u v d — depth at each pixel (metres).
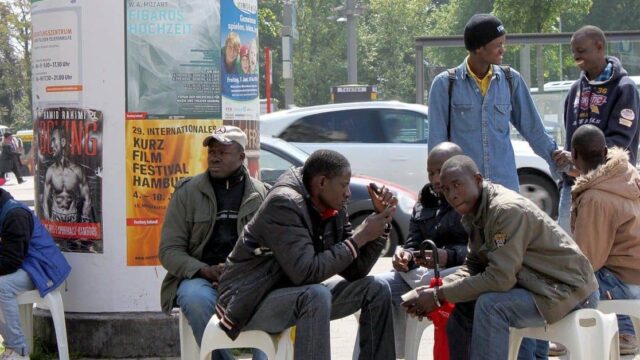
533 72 17.73
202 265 5.34
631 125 6.33
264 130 13.73
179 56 6.35
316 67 62.19
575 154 5.82
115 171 6.32
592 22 51.84
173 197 5.54
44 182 6.55
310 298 4.66
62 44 6.37
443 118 6.01
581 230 5.62
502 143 5.95
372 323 4.96
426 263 5.38
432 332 7.27
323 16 62.94
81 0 6.29
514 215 4.60
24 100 65.06
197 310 5.11
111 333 6.36
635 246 5.67
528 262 4.68
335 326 7.52
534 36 17.39
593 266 5.61
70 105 6.37
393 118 13.84
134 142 6.31
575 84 6.63
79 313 6.45
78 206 6.40
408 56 64.50
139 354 6.38
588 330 4.77
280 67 62.00
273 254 4.77
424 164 13.61
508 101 5.99
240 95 6.61
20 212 6.08
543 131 6.14
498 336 4.64
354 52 26.38
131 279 6.37
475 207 4.75
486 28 5.80
